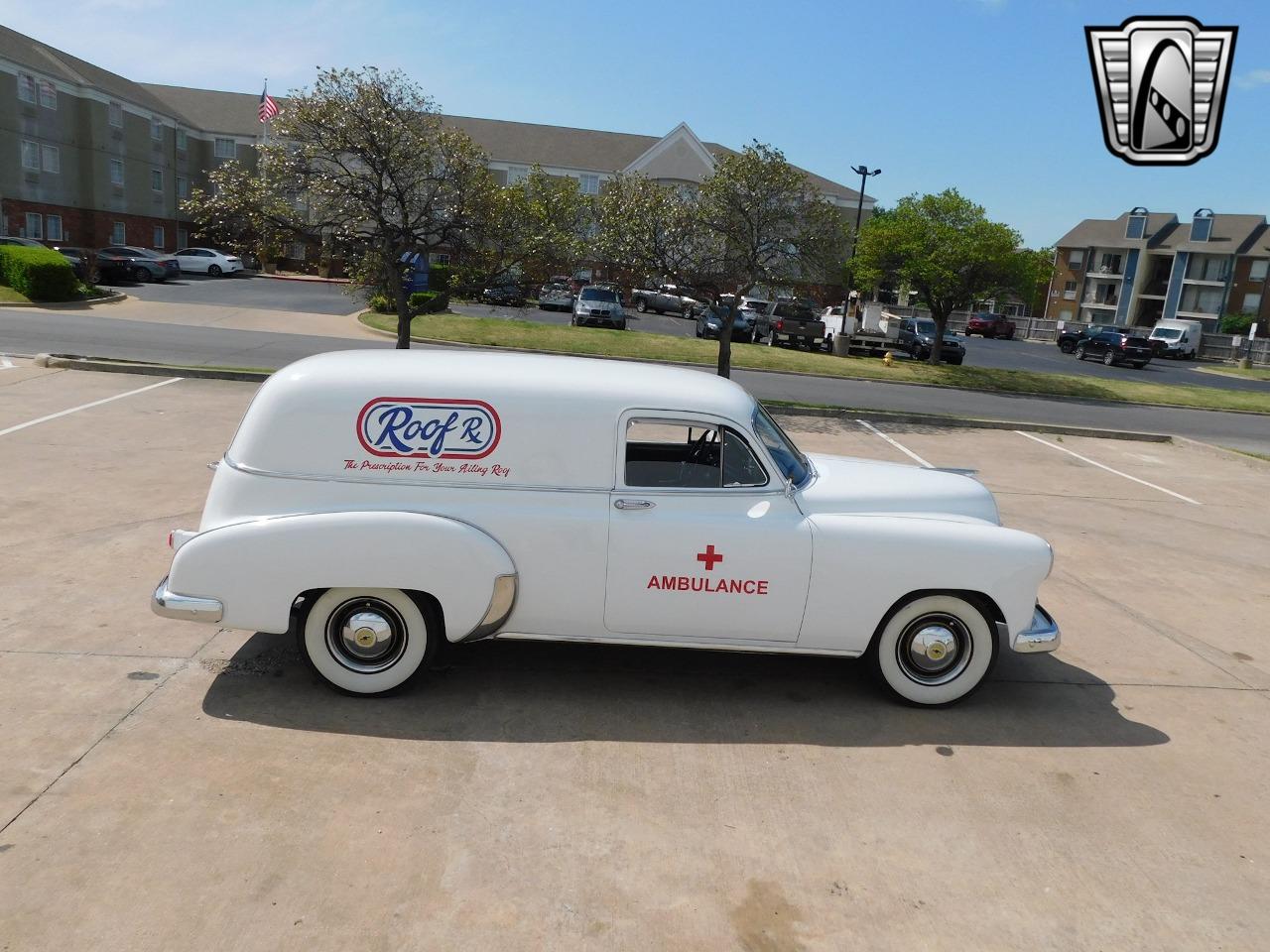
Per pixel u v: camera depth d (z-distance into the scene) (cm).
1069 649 597
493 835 356
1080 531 927
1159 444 1600
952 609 481
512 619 460
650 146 5784
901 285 2842
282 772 388
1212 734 484
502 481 450
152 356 1659
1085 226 7412
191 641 511
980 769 432
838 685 514
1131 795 417
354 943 294
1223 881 359
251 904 308
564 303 3634
